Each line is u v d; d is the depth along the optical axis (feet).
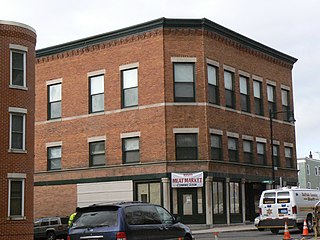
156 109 114.83
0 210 91.20
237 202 121.90
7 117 94.99
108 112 122.21
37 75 135.03
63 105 130.21
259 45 134.51
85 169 124.06
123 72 121.29
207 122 115.14
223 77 122.42
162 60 114.83
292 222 93.25
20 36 97.96
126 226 49.52
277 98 141.59
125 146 119.24
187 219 111.24
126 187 117.19
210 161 114.01
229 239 82.99
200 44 116.57
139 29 118.01
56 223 104.42
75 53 129.08
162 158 112.78
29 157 97.30
